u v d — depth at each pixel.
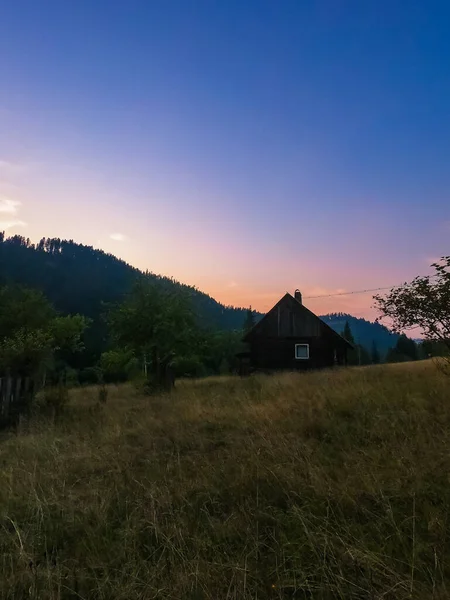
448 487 3.84
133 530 3.58
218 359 49.06
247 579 2.86
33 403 10.12
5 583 2.94
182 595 2.71
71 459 5.86
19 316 23.64
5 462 6.09
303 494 4.04
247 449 5.52
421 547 2.96
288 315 33.69
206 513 3.89
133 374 24.66
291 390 10.20
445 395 7.28
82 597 2.80
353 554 2.92
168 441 6.53
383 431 5.66
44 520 3.99
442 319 8.74
